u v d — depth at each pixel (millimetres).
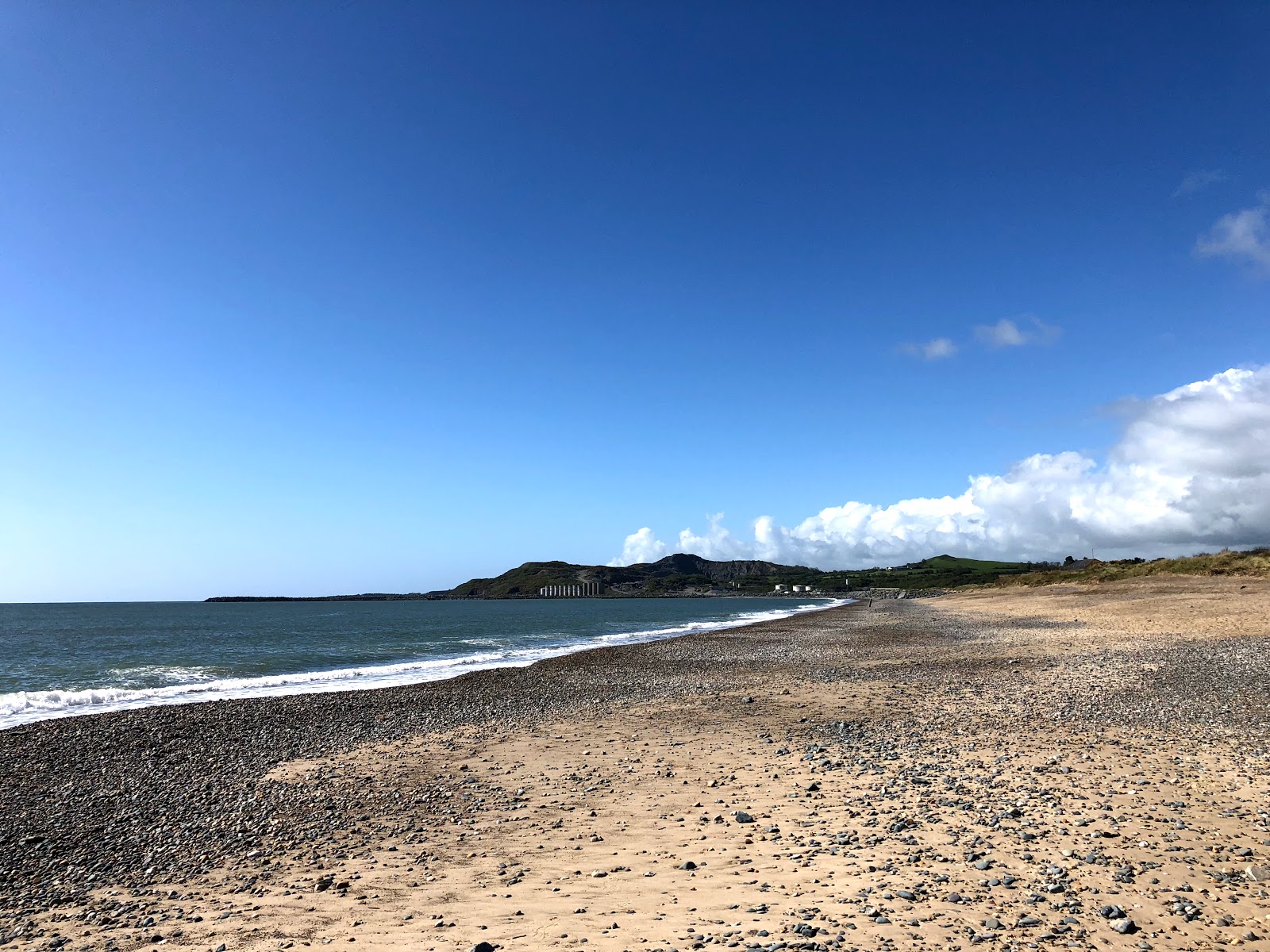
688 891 8188
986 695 21719
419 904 8430
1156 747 14062
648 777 14344
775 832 10352
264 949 7305
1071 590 91500
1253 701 18375
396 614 148250
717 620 97750
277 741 19516
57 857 11273
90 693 29875
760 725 19156
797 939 6543
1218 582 69750
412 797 13898
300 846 11305
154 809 13711
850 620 75375
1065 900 7301
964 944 6332
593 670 34781
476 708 24078
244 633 80500
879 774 13359
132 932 8125
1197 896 7266
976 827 9891
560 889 8570
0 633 82188
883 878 8125
